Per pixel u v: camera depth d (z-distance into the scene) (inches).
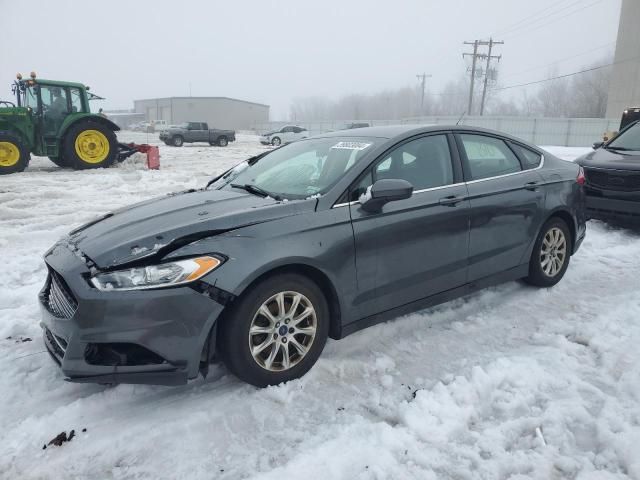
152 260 106.0
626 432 98.9
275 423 106.0
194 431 103.3
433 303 145.9
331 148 148.6
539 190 169.5
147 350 105.0
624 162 253.3
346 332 128.0
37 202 340.2
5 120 509.7
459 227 145.7
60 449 98.0
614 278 191.8
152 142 1332.4
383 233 129.0
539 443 98.7
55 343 113.7
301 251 114.8
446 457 95.3
